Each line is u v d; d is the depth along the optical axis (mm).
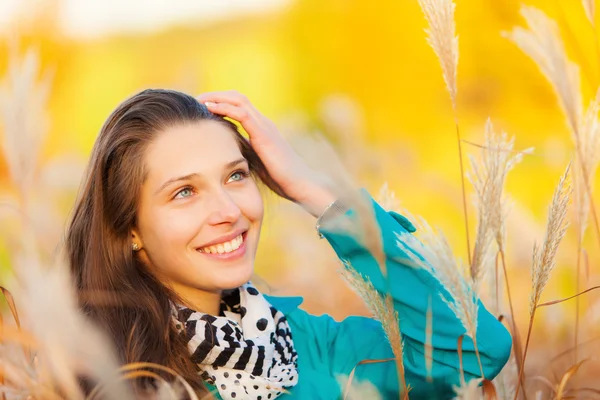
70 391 1244
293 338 2164
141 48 15797
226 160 1859
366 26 11266
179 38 16469
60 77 9898
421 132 9898
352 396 1678
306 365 2092
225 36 16578
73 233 2006
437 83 10422
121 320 1806
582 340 2627
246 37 16375
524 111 7621
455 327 1952
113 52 15484
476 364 1944
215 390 1865
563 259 3109
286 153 2156
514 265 3328
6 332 1349
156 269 1951
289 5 13398
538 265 1706
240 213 1838
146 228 1873
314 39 12445
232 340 1834
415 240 1638
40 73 9172
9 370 1374
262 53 15109
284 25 13703
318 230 2045
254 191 1937
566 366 2434
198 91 4305
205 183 1835
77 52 10617
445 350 1969
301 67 12688
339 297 4215
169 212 1831
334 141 4070
